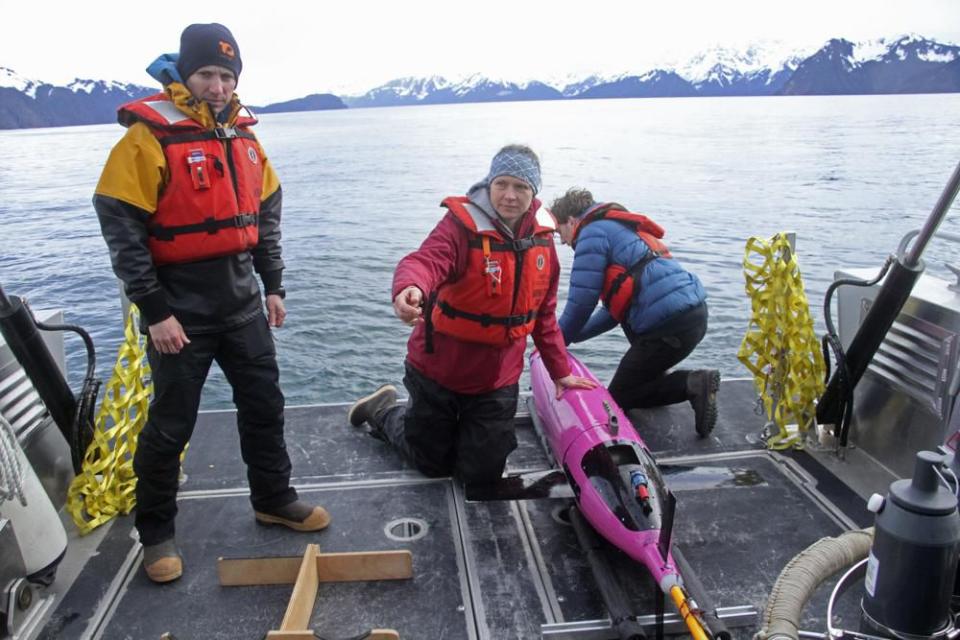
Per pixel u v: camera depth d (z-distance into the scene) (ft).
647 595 8.87
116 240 7.91
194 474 11.96
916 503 5.36
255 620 8.68
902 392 11.29
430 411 10.94
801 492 11.19
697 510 10.77
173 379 8.77
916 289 11.26
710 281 40.83
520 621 8.51
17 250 59.77
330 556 9.15
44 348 10.32
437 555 9.78
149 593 9.18
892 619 5.56
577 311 12.53
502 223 9.61
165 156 8.09
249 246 8.93
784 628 5.92
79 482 10.43
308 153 182.19
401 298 8.20
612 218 12.67
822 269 45.32
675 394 12.83
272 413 9.77
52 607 8.92
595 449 9.37
